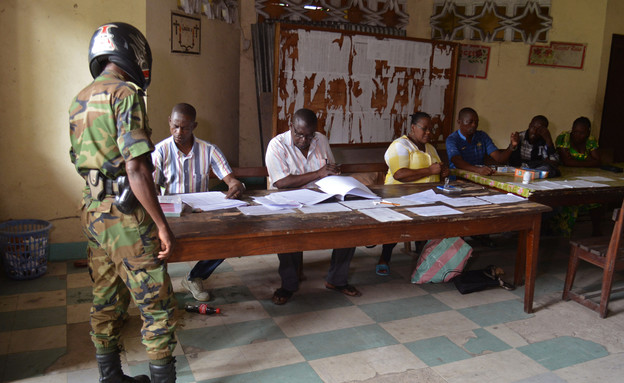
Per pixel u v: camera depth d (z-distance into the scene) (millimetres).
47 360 2553
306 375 2521
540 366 2684
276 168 3512
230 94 5492
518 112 6035
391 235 2857
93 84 1963
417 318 3186
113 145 1931
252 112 5797
